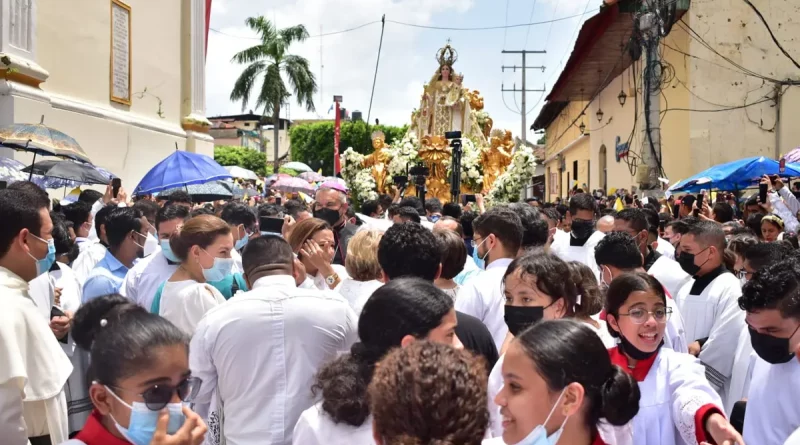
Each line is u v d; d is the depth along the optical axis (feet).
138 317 7.96
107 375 7.45
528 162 62.18
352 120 175.01
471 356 6.10
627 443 8.88
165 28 53.57
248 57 113.39
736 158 56.39
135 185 47.96
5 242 10.57
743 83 56.24
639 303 10.23
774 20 55.67
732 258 18.01
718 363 14.38
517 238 15.30
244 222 21.31
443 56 77.87
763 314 10.14
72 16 41.45
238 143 198.49
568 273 11.25
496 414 9.37
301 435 8.50
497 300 13.87
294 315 10.72
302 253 15.03
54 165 29.43
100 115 43.52
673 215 35.78
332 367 8.48
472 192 67.82
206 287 13.42
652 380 10.20
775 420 10.30
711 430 9.31
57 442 10.18
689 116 56.95
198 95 57.62
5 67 34.27
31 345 9.91
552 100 95.09
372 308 8.68
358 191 68.39
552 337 7.27
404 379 5.58
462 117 76.13
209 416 11.07
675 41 59.57
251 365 10.55
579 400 7.07
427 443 5.39
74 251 19.67
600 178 88.38
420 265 12.22
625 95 66.49
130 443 7.52
